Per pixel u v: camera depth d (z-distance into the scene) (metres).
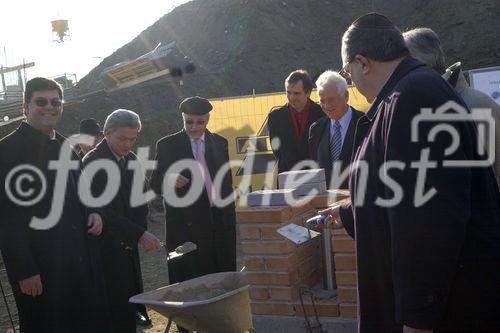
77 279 4.17
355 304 3.53
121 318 4.87
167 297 4.29
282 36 27.91
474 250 2.35
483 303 2.34
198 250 5.64
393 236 2.32
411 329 2.29
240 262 8.43
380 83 2.57
